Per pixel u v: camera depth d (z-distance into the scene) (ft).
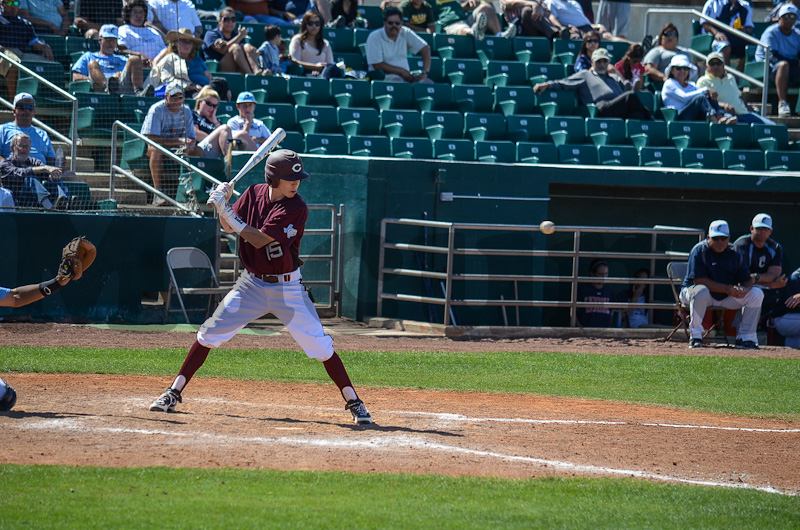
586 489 38.42
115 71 117.29
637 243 122.11
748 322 98.12
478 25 151.12
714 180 118.73
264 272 47.60
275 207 46.73
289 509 32.96
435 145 121.90
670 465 45.27
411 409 57.06
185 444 42.91
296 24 149.79
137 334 86.12
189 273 98.27
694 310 96.84
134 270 94.53
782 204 125.70
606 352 90.74
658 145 133.28
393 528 31.24
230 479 37.01
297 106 123.24
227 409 52.95
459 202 110.73
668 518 34.73
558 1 162.20
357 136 119.96
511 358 84.48
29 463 38.24
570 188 121.19
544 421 55.21
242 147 109.40
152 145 98.99
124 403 52.65
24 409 49.73
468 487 37.60
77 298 92.12
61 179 95.09
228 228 46.37
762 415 62.34
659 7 178.09
